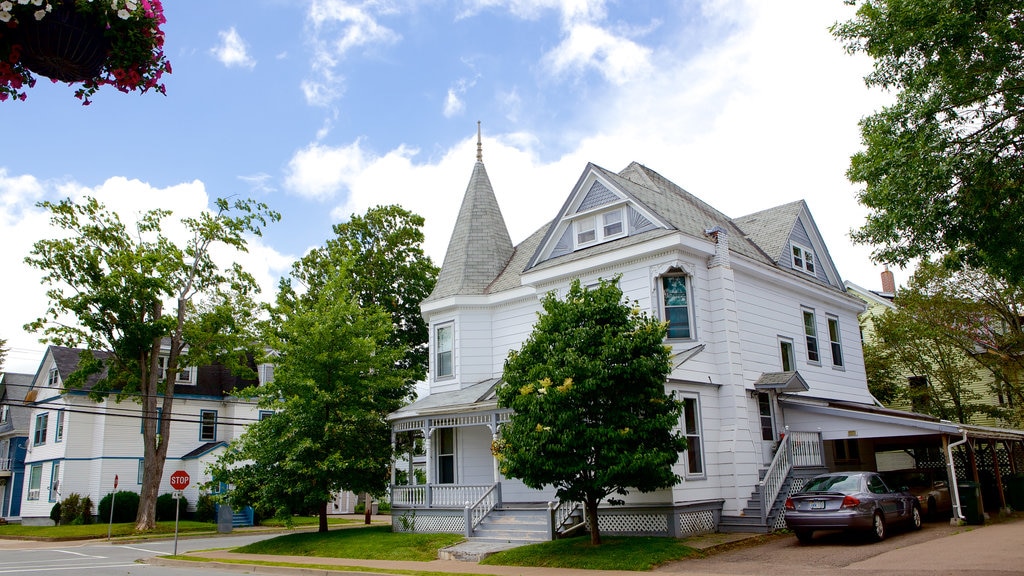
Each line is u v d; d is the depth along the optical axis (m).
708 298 20.33
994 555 12.52
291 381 22.23
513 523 19.06
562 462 14.66
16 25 3.91
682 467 17.67
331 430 21.70
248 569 17.66
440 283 26.98
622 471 14.38
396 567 15.86
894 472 26.59
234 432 42.50
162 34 4.41
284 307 24.58
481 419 21.17
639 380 15.12
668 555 14.44
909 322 30.47
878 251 13.06
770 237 25.02
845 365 25.88
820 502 15.50
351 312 23.81
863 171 12.86
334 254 35.44
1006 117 11.88
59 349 40.66
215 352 35.66
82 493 37.94
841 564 12.84
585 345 15.38
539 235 27.17
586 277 21.67
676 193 25.55
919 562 12.34
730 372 19.56
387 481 23.73
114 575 16.53
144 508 33.44
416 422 22.81
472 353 25.09
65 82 4.42
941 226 11.94
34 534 32.78
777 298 22.97
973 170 11.58
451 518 20.92
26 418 48.22
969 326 29.06
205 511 38.41
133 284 32.38
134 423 39.38
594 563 14.28
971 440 20.14
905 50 12.55
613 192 21.53
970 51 12.07
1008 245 11.94
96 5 4.07
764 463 20.30
